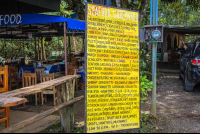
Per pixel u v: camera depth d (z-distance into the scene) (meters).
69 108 3.69
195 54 6.32
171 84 8.19
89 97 3.20
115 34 3.38
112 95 3.33
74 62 9.62
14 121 4.32
